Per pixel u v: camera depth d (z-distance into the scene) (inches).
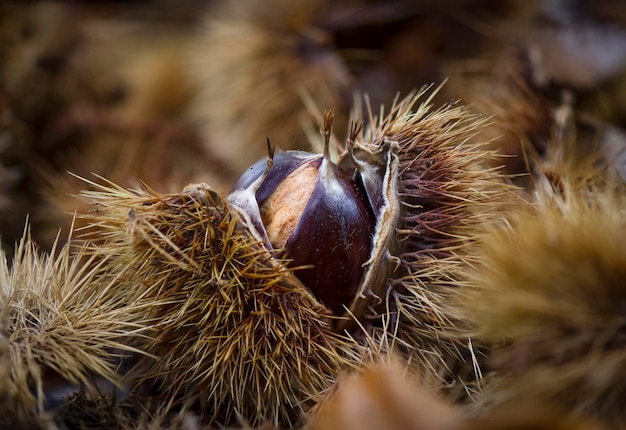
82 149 14.6
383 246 10.5
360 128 11.0
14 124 14.2
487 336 10.0
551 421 8.8
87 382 10.4
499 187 11.1
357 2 14.7
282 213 10.5
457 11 14.6
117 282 10.7
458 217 10.8
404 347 10.6
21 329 10.3
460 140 11.3
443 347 10.6
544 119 12.2
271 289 10.4
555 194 10.6
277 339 10.3
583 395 9.4
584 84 12.9
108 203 10.7
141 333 10.7
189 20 17.3
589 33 13.5
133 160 13.9
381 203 10.7
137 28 17.0
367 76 14.4
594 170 11.2
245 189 10.6
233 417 10.5
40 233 13.0
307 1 14.6
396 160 10.8
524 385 9.5
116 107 15.1
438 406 9.4
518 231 10.0
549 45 13.4
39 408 10.0
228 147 14.2
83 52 15.3
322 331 10.4
